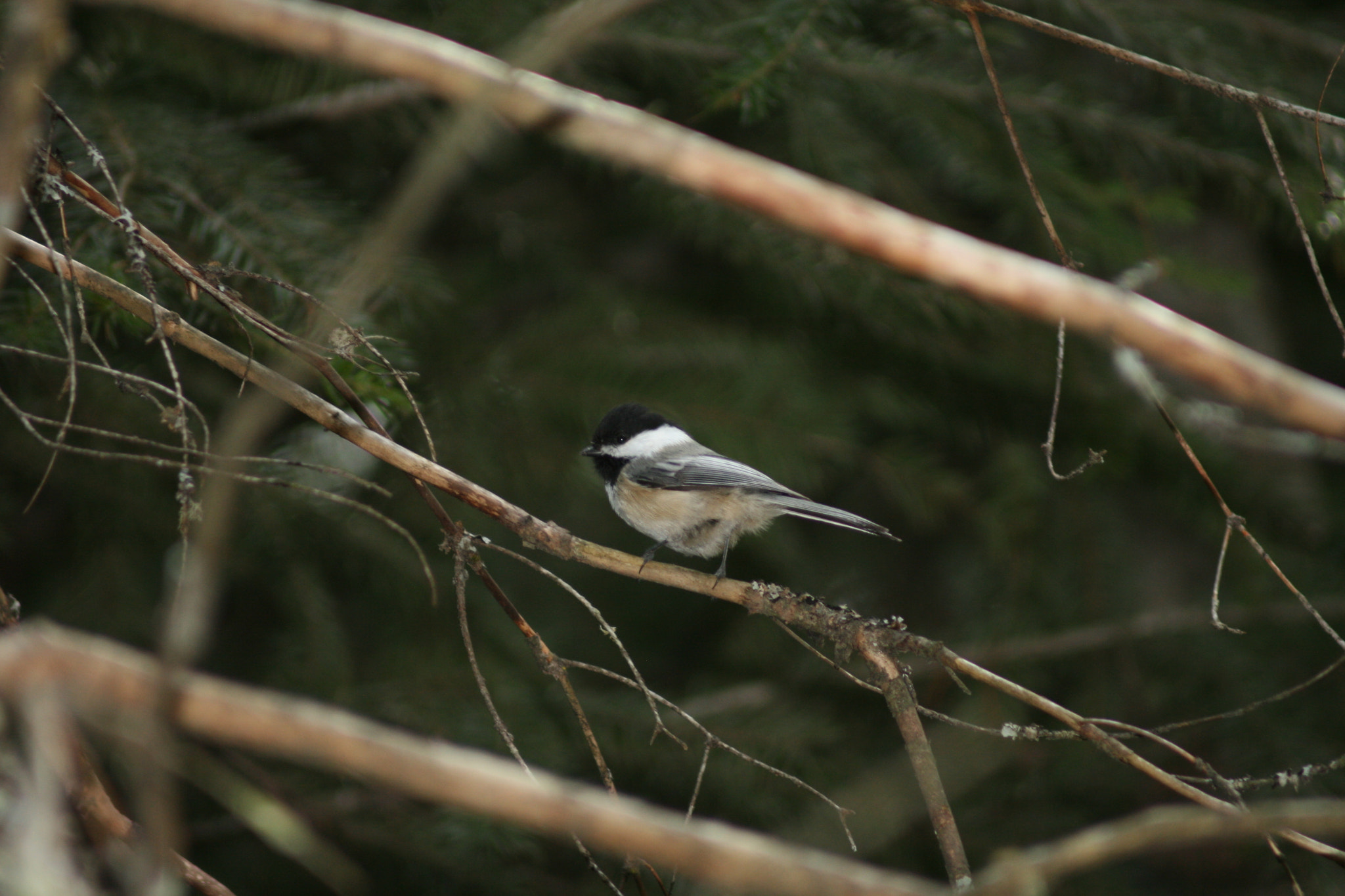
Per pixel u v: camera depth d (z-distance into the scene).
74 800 2.91
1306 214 5.82
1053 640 7.57
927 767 4.17
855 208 2.02
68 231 4.94
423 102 6.60
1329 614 7.51
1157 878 7.77
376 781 1.98
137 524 6.54
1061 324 3.65
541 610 8.90
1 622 3.18
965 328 7.20
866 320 7.44
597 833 1.96
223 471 2.12
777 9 5.35
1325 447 7.11
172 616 2.07
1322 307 9.92
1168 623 7.70
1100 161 6.48
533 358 7.31
